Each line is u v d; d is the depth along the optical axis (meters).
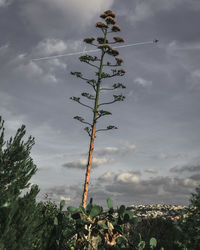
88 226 4.73
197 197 6.93
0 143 5.61
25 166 5.73
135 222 4.70
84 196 12.07
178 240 6.98
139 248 4.74
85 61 13.45
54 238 4.87
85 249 4.63
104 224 4.61
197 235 6.66
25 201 4.61
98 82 13.33
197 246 6.66
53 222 5.47
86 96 12.98
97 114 12.84
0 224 4.15
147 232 10.00
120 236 4.70
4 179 5.43
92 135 12.68
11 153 5.60
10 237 4.11
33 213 4.66
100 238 5.04
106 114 12.70
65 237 4.72
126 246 4.73
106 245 4.63
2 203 4.52
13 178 5.46
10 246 4.11
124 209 4.76
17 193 4.91
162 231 9.90
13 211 4.36
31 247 4.45
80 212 4.84
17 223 4.37
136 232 9.80
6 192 4.85
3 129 5.73
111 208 4.82
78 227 4.70
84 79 13.23
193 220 6.88
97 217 4.79
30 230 4.43
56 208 8.05
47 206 8.08
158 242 9.19
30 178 5.75
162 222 10.84
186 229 6.88
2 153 5.55
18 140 5.77
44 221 5.20
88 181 12.23
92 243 4.94
